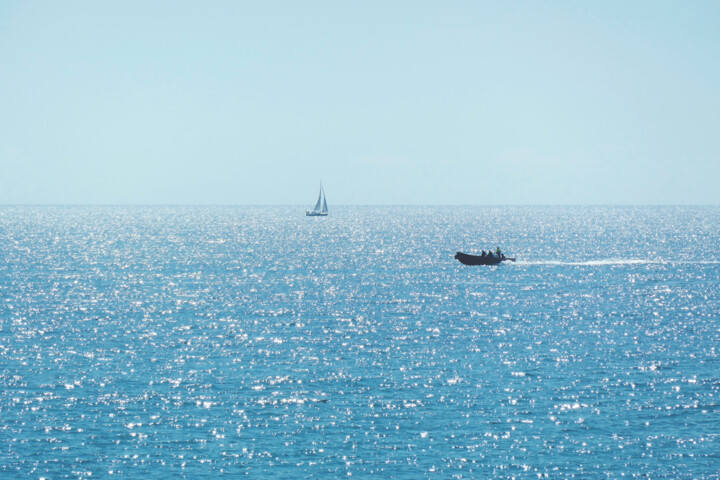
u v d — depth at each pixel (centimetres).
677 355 11525
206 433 8338
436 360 11269
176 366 10931
